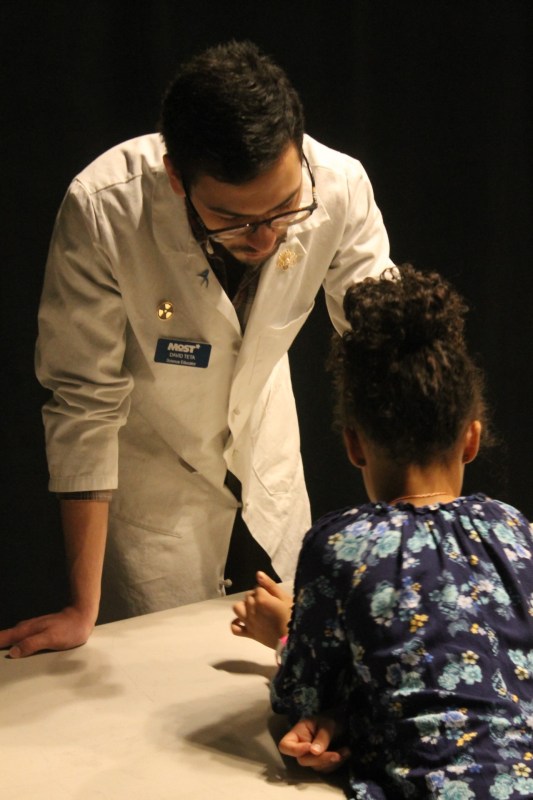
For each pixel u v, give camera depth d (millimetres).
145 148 1397
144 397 1557
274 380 1805
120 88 2295
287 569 1789
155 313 1428
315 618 996
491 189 2785
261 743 1077
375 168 2662
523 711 922
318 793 982
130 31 2270
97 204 1354
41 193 2322
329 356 1092
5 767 1036
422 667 921
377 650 941
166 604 1654
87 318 1389
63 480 1432
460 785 875
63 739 1091
